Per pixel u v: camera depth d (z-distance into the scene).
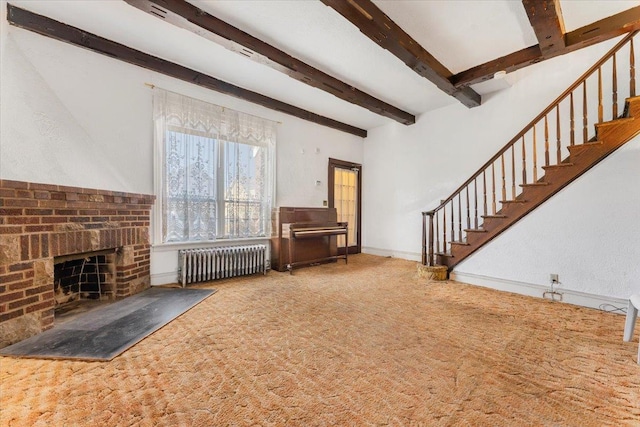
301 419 1.28
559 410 1.35
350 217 6.30
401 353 1.91
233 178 4.14
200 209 3.79
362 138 6.45
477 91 4.34
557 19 2.43
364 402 1.40
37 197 2.13
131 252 3.10
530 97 3.97
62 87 2.74
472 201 4.60
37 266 2.12
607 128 2.81
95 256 3.03
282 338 2.12
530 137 3.96
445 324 2.42
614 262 2.76
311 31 2.87
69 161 2.70
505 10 2.57
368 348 1.98
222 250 3.84
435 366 1.74
